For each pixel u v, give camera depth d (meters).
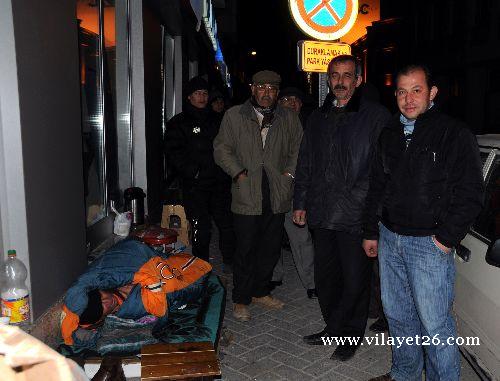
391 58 33.94
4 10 2.68
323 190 3.80
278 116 4.46
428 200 2.83
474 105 24.11
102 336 3.22
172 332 3.35
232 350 3.99
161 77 7.62
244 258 4.52
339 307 3.89
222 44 19.27
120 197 5.92
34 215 2.94
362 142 3.62
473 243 3.12
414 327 3.24
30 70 2.88
